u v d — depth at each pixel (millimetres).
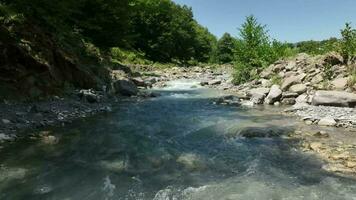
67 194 8336
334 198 7934
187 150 11711
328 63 21688
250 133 13422
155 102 21625
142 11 70062
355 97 16797
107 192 8477
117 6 36906
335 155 10578
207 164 10359
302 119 15469
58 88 19422
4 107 15242
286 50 31547
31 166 10047
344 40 21688
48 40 20078
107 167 10117
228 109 19016
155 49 71062
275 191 8367
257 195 8180
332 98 17344
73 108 17656
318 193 8203
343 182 8773
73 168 9984
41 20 21188
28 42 18312
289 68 25156
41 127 14219
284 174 9406
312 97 18391
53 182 9000
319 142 11945
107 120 16078
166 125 15195
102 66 27047
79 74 21672
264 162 10359
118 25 37688
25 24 18906
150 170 9922
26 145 11906
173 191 8523
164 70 48406
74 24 33656
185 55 86688
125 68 33812
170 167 10148
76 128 14453
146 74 39531
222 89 28672
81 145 12117
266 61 29953
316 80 20875
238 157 10898
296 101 19844
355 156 10445
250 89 25031
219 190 8523
